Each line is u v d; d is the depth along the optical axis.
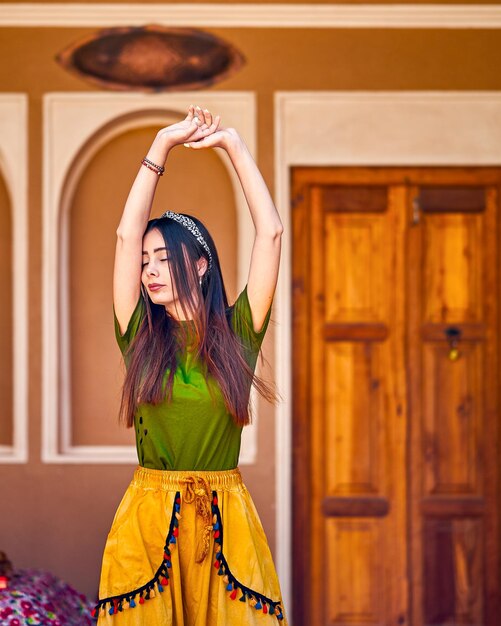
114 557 2.54
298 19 4.86
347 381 5.01
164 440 2.58
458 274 5.00
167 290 2.60
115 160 5.00
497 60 4.88
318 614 4.96
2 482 4.85
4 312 4.99
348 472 5.00
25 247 4.88
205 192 5.00
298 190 4.96
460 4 4.84
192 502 2.53
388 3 4.84
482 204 4.98
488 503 4.99
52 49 4.89
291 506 4.90
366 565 4.97
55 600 3.97
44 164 4.88
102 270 5.00
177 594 2.50
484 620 4.96
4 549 4.84
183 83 4.89
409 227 4.98
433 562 4.98
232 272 4.98
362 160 4.88
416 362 4.99
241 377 2.58
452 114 4.88
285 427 4.82
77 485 4.85
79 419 4.99
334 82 4.88
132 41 4.87
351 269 5.00
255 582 2.53
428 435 5.00
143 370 2.57
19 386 4.86
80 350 5.00
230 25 4.87
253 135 4.87
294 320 4.97
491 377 5.00
